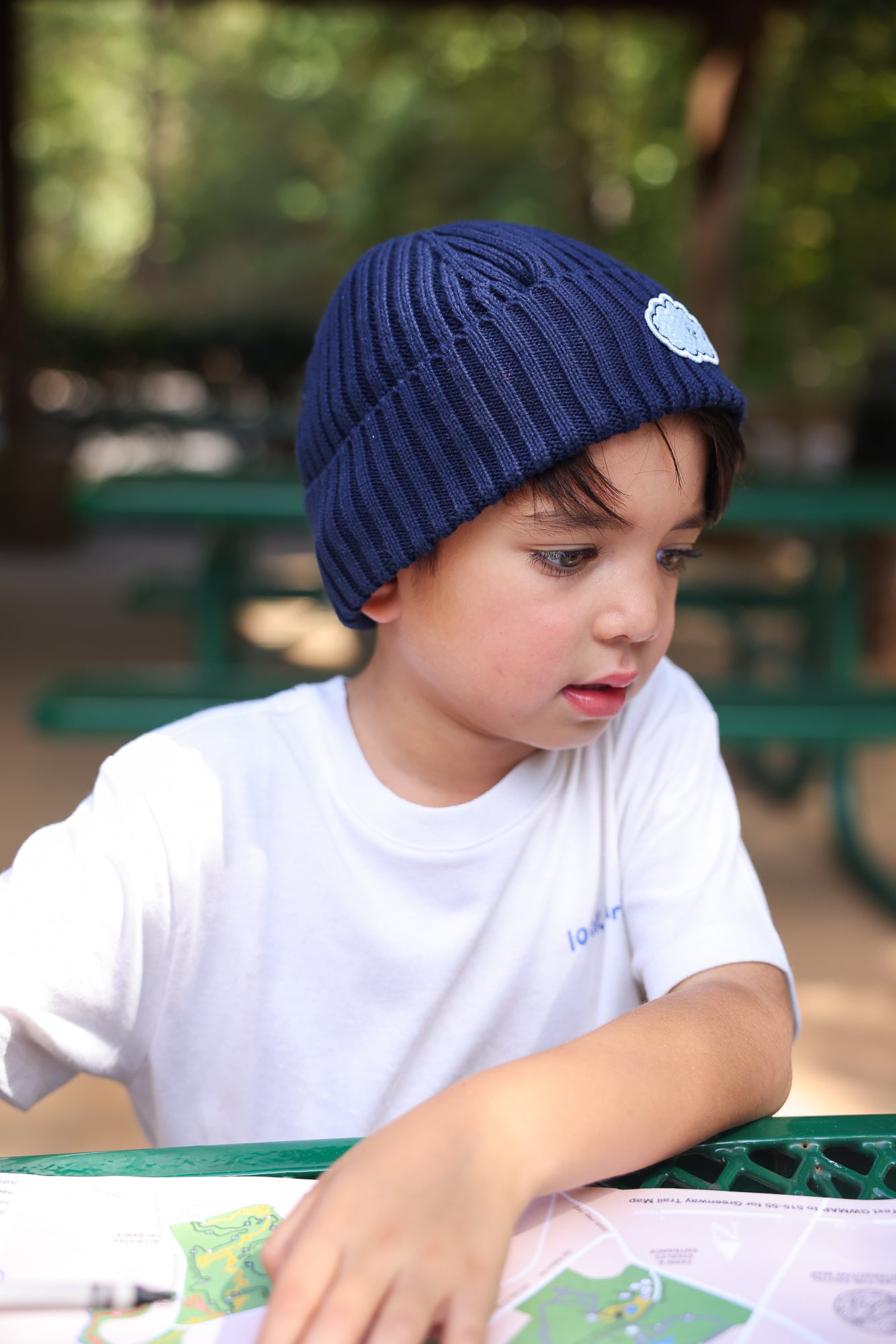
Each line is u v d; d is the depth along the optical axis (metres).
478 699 0.79
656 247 12.77
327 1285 0.51
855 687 2.75
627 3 6.14
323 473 0.86
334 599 0.88
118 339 11.52
